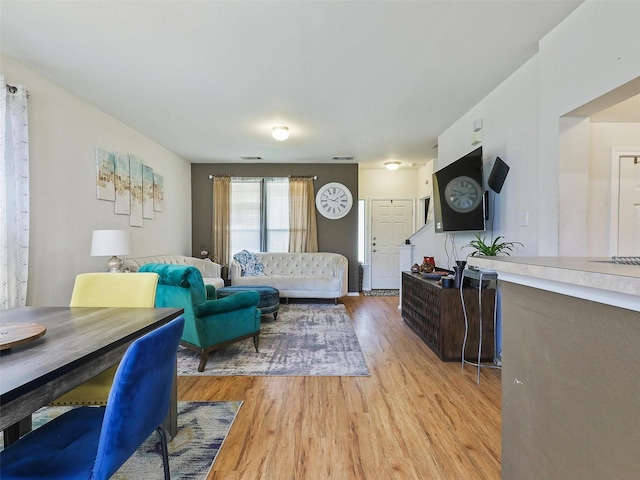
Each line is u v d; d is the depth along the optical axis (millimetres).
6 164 2381
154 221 4734
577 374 867
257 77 2832
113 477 1515
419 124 4023
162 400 1147
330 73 2762
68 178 3072
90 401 1526
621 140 2457
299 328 4012
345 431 1887
